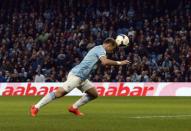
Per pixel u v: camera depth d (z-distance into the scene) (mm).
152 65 52875
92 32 58000
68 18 61062
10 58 55844
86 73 21766
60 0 62938
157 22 58812
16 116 22547
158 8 62156
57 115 23078
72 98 43938
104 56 21516
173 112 26219
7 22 62500
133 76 51406
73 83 21688
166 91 47812
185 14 60281
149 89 47938
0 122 19250
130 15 60594
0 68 54625
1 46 58906
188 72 51844
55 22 60531
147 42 55500
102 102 37469
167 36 56250
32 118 21172
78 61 54344
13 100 40344
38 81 52531
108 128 17016
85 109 29016
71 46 55781
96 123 18828
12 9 63562
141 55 54438
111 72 51500
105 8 61969
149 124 18547
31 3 63375
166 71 51875
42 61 54625
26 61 54938
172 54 53625
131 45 55031
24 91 49094
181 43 54969
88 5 62375
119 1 62375
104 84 48375
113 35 57750
